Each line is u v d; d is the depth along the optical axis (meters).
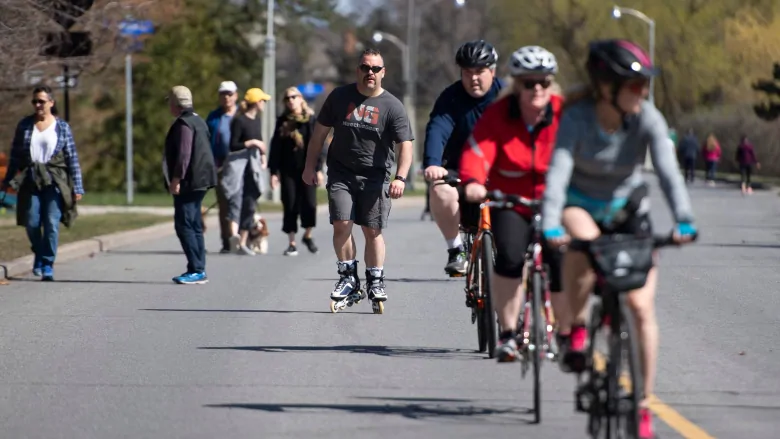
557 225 18.12
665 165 18.17
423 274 46.12
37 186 42.97
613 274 17.44
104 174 124.75
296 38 177.00
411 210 97.94
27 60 57.00
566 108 18.73
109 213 81.00
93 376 25.86
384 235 67.31
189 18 127.44
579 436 20.31
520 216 22.53
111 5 61.50
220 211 54.25
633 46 18.08
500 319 22.70
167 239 64.25
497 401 23.25
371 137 34.09
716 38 197.25
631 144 18.66
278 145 53.44
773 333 31.34
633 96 18.05
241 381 25.25
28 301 38.06
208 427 21.17
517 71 21.88
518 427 21.02
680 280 43.75
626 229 19.19
